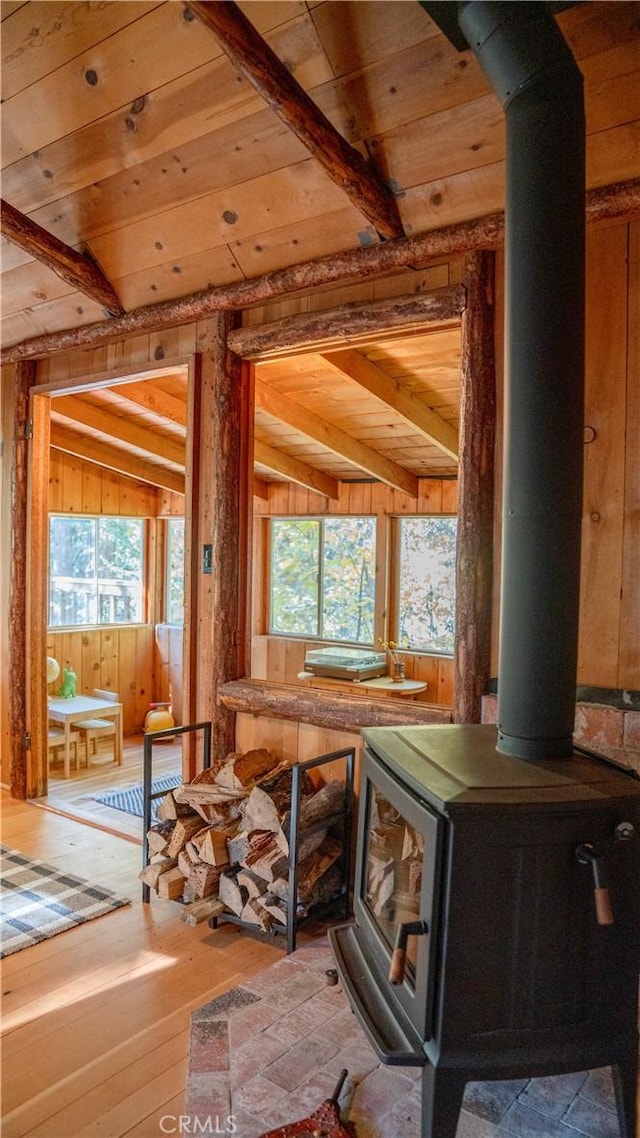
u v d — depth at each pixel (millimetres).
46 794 4328
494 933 1455
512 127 1635
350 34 2074
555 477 1606
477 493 2396
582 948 1500
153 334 3465
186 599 3283
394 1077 1811
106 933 2680
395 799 1660
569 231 1592
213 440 3174
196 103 2424
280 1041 1941
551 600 1627
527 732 1669
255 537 6277
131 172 2789
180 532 6402
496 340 2412
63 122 2709
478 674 2404
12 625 4188
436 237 2414
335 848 2764
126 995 2287
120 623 6324
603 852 1484
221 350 3107
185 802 2883
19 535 4164
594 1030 1528
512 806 1418
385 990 1708
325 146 2143
